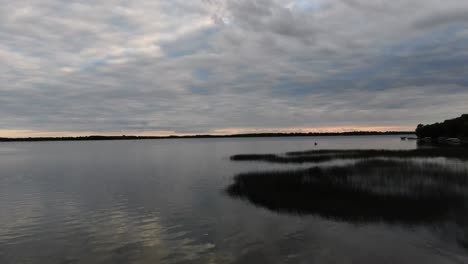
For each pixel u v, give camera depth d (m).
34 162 60.72
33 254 13.90
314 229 16.06
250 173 33.81
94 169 46.97
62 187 30.78
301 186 25.77
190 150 105.00
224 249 13.95
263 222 17.53
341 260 12.51
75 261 13.14
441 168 32.06
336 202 20.75
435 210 18.23
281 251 13.52
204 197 24.59
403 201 20.19
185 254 13.56
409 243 13.95
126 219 19.03
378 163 36.97
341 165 37.41
